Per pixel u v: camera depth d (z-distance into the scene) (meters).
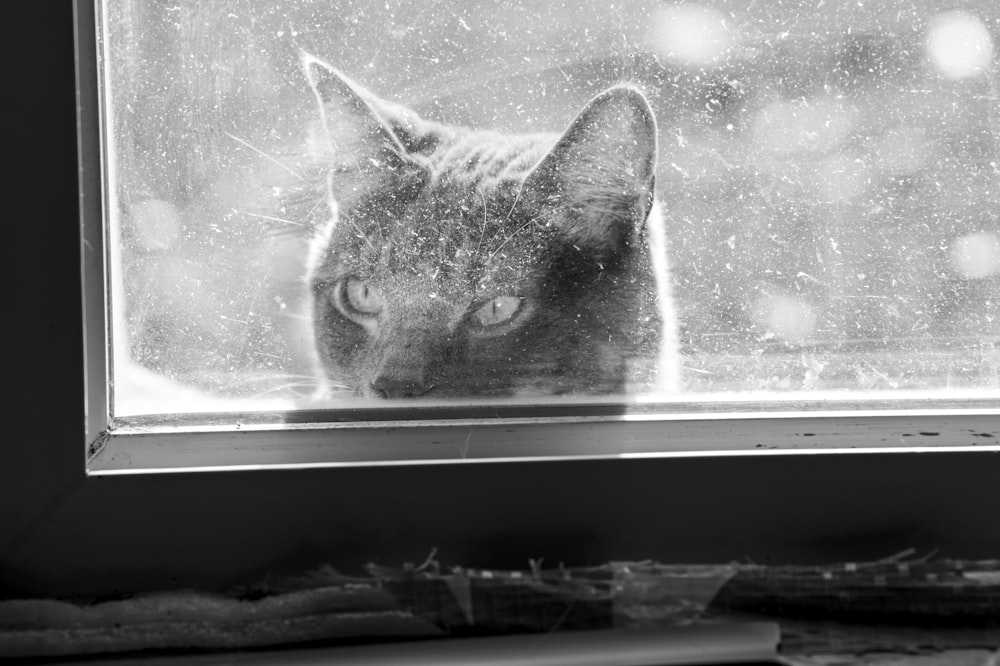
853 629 0.90
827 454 0.91
